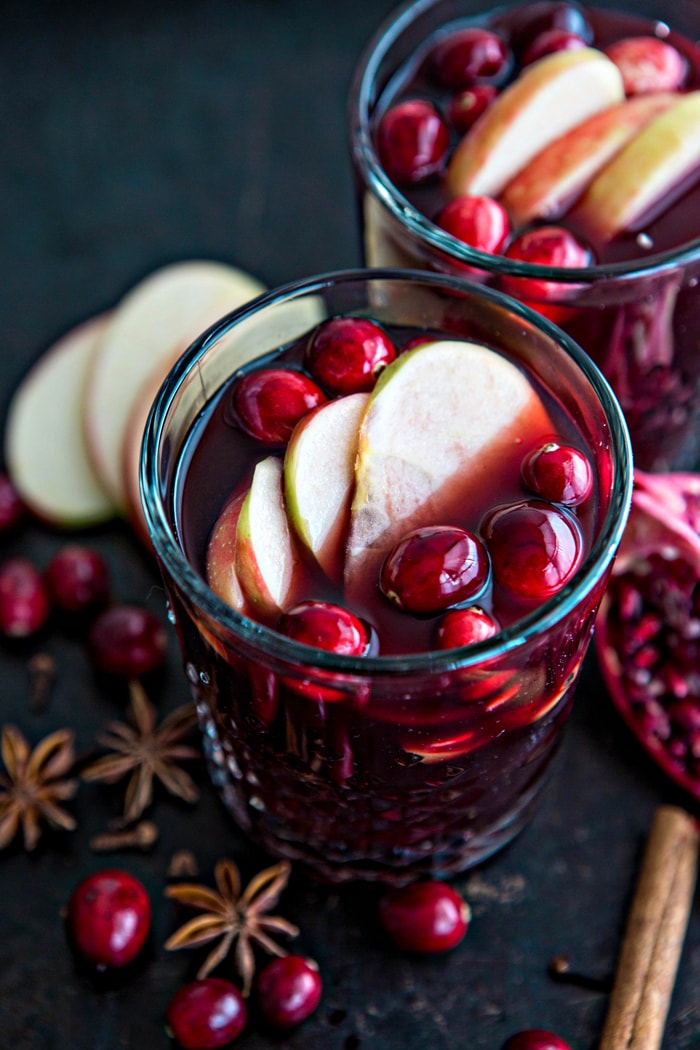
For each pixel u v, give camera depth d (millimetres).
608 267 481
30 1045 494
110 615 539
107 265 615
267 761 470
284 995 488
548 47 534
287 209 624
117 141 638
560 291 485
